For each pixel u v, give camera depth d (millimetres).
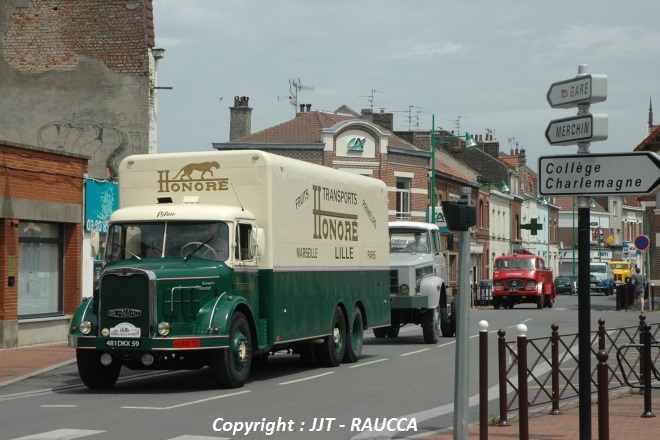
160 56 39969
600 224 133500
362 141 65438
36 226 29453
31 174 28453
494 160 99125
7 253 27547
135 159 21000
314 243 22766
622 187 10141
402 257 31297
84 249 31531
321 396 17859
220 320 18609
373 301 26453
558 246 125062
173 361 18969
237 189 20547
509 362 15328
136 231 19766
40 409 16344
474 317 48594
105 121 39000
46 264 29984
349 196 25000
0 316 27531
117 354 18547
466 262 12367
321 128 64625
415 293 30703
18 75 39375
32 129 39281
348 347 24547
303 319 21984
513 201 101625
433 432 13719
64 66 39312
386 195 27797
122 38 39156
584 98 10172
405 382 20203
